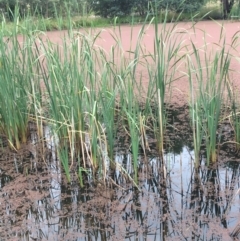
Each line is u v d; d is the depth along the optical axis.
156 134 3.00
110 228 2.18
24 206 2.43
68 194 2.55
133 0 10.26
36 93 3.23
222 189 2.52
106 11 10.95
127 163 2.92
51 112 2.99
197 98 2.80
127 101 2.77
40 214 2.35
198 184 2.60
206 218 2.22
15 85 3.07
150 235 2.10
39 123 3.29
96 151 2.69
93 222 2.25
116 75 2.73
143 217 2.27
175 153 3.03
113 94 2.58
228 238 2.04
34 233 2.17
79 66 2.77
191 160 2.89
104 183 2.59
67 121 2.84
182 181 2.65
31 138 3.41
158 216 2.28
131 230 2.16
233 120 3.31
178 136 3.32
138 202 2.43
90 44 3.13
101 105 2.69
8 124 3.07
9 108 3.02
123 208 2.37
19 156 3.13
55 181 2.73
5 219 2.30
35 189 2.63
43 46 2.85
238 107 3.59
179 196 2.47
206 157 2.88
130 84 2.74
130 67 2.72
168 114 3.81
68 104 2.70
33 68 3.22
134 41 7.52
